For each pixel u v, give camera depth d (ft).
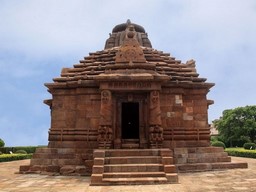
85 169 58.39
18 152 132.36
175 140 65.21
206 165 60.80
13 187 43.80
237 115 186.09
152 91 61.52
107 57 75.56
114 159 50.65
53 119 67.36
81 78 67.67
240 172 57.26
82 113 66.03
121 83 61.46
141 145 61.87
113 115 63.00
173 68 72.59
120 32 86.58
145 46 85.61
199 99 69.15
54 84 67.77
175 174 46.80
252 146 133.28
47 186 44.65
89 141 64.03
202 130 66.90
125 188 41.88
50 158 62.59
